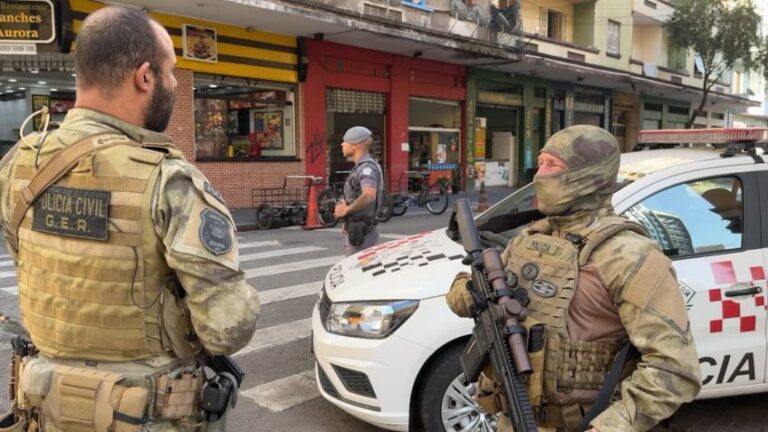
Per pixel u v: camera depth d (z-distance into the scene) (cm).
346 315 332
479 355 180
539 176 179
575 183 174
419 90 1973
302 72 1628
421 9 1758
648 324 159
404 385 312
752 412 380
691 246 333
